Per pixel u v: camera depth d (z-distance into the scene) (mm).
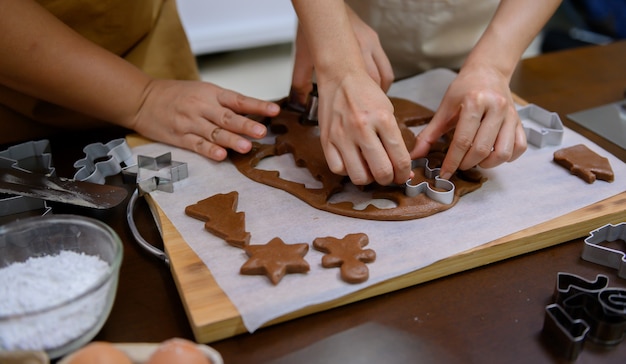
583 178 779
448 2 1000
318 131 846
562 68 1089
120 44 957
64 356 572
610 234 711
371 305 636
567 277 639
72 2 868
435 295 648
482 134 731
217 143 811
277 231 694
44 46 777
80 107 838
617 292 616
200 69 1984
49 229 631
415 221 708
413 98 951
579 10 1897
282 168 805
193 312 598
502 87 766
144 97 848
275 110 836
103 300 577
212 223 690
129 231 722
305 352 593
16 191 698
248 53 2094
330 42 725
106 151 831
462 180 768
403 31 1039
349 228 699
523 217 714
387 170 700
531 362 584
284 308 607
